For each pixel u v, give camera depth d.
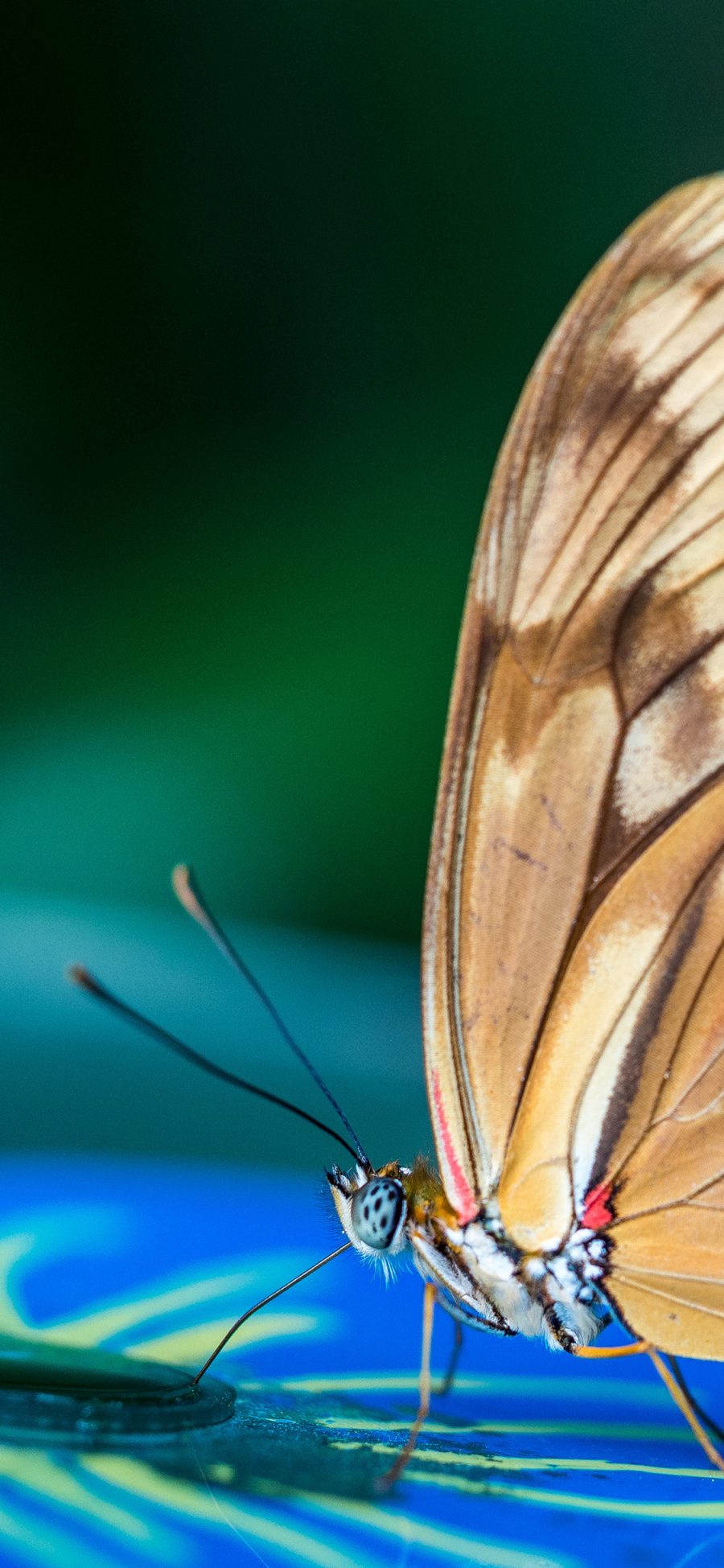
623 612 0.18
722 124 0.34
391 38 0.34
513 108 0.34
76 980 0.19
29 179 0.33
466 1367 0.19
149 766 0.30
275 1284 0.19
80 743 0.30
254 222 0.34
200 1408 0.17
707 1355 0.19
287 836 0.30
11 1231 0.19
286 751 0.30
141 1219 0.19
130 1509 0.17
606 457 0.18
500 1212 0.19
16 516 0.32
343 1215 0.19
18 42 0.32
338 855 0.30
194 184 0.33
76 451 0.33
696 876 0.19
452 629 0.30
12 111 0.32
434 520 0.32
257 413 0.33
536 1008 0.19
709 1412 0.19
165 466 0.33
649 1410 0.19
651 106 0.34
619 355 0.18
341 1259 0.20
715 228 0.18
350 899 0.30
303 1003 0.24
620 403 0.18
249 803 0.30
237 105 0.34
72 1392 0.17
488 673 0.18
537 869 0.19
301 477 0.33
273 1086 0.22
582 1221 0.19
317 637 0.31
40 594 0.32
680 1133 0.19
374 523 0.32
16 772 0.30
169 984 0.24
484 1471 0.17
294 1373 0.18
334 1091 0.22
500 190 0.34
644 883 0.19
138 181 0.33
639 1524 0.17
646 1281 0.19
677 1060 0.19
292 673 0.30
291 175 0.34
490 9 0.34
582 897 0.19
